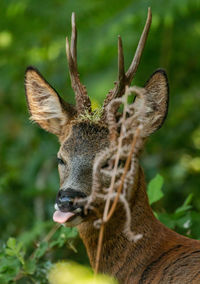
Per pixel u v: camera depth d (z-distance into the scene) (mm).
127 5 16938
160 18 15945
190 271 9078
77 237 11789
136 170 9555
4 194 14812
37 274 10469
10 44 18922
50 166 16047
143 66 17094
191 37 17328
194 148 16688
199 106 17234
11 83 18969
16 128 18047
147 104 9945
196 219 11031
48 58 18672
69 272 9453
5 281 10203
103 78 15953
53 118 10602
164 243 9633
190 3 16172
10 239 10352
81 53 16781
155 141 16781
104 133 9852
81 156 9680
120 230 9641
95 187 8617
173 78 17641
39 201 14648
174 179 15586
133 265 9555
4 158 17188
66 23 18094
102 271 9734
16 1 17859
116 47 16516
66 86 17812
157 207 13672
